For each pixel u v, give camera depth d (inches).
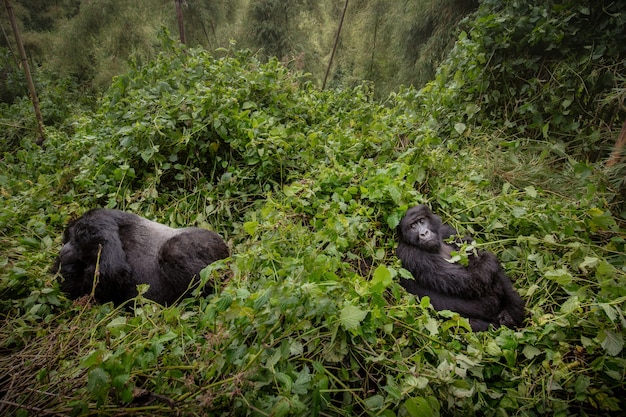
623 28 198.8
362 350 99.7
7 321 124.7
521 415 98.0
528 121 221.9
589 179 163.2
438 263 137.2
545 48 221.1
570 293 120.3
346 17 471.2
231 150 185.8
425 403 84.4
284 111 219.0
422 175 162.6
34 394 94.3
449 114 234.2
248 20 470.6
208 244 133.4
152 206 168.4
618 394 98.7
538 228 147.7
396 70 456.4
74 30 387.9
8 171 225.8
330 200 160.4
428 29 390.9
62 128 316.2
